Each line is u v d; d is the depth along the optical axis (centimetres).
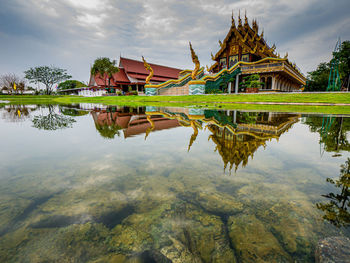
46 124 562
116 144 304
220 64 3209
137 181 164
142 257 88
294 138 344
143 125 527
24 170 190
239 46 2880
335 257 82
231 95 2006
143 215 118
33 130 452
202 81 2339
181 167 198
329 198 133
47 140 337
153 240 99
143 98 2678
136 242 98
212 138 345
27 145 299
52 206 126
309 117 718
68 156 238
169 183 160
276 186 152
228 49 3016
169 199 135
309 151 256
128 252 91
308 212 117
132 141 324
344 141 317
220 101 1855
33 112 1062
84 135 386
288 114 844
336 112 929
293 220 111
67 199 135
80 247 94
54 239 98
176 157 232
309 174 175
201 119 672
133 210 123
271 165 202
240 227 107
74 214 118
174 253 91
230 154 245
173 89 2870
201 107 1358
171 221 113
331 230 102
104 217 116
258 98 1719
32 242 96
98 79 4788
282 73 2555
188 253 91
